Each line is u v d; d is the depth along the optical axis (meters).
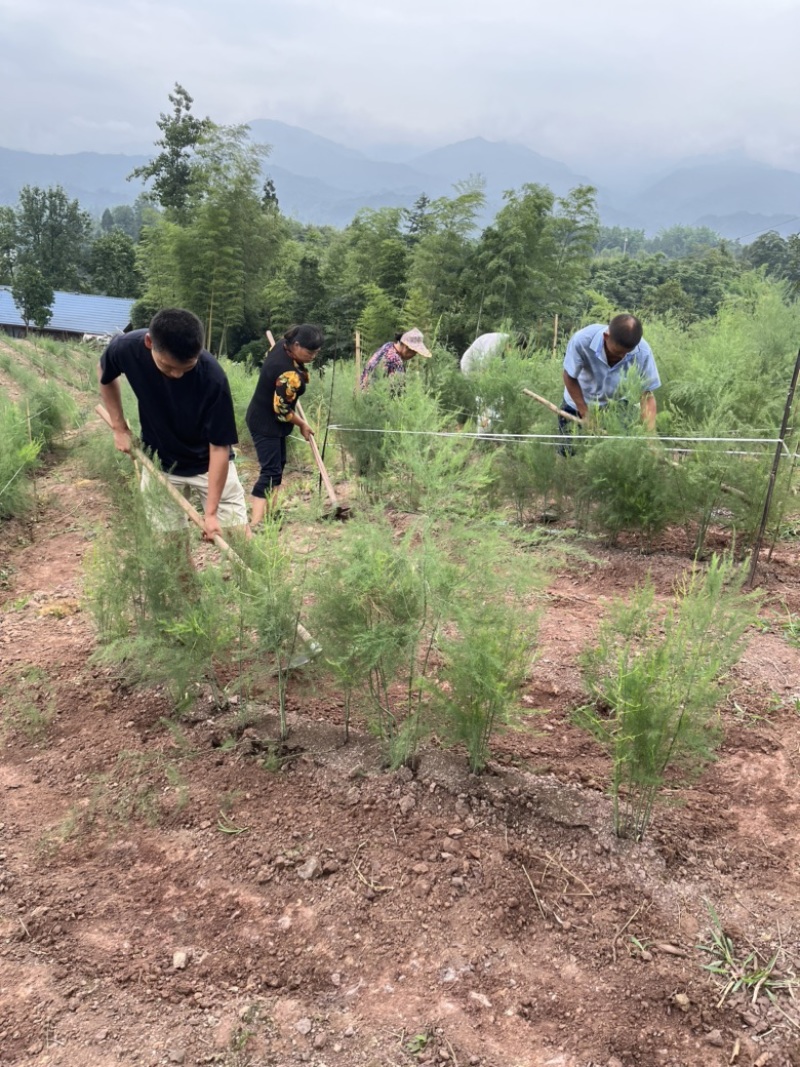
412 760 3.10
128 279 67.19
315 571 3.13
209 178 26.28
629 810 2.84
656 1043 2.08
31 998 2.21
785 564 5.01
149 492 3.68
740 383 6.00
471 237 26.72
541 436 5.58
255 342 27.44
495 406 6.91
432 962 2.32
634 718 2.54
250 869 2.67
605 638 2.95
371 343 23.38
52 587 5.30
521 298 25.08
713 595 2.75
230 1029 2.13
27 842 2.82
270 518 3.43
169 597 3.46
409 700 3.00
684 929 2.41
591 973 2.27
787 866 2.64
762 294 8.30
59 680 3.82
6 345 22.08
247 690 3.48
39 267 66.75
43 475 8.45
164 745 3.33
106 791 3.06
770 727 3.38
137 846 2.79
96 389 14.20
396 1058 2.04
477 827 2.78
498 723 3.04
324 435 7.79
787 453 4.68
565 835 2.75
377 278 28.45
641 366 5.55
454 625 3.37
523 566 2.85
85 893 2.59
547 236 25.75
